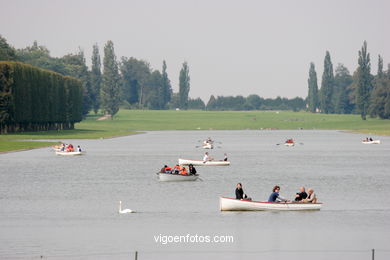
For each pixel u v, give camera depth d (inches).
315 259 5679.1
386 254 5836.6
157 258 5664.4
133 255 5753.0
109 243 6151.6
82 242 6176.2
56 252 5812.0
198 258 5664.4
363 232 6663.4
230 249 5989.2
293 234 6569.9
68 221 7224.4
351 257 5728.3
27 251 5826.8
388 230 6771.7
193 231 6697.8
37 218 7411.4
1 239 6274.6
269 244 6141.7
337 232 6673.2
